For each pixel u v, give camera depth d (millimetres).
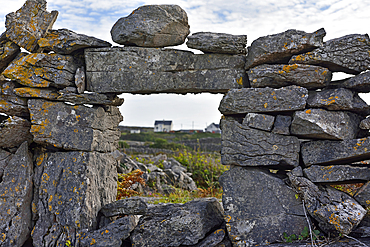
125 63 3900
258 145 3646
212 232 3895
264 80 3658
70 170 3859
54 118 3867
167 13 3805
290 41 3525
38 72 3840
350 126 3500
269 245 3422
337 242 3250
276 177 3695
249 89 3678
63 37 3848
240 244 3602
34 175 4027
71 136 3873
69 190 3820
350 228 3221
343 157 3414
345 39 3447
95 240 3711
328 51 3477
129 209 3938
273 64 3779
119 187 6070
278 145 3613
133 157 11672
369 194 3430
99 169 4086
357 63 3449
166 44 3916
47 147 4137
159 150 16078
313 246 3211
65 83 3902
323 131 3395
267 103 3613
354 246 3092
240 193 3705
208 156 12164
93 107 3996
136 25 3771
